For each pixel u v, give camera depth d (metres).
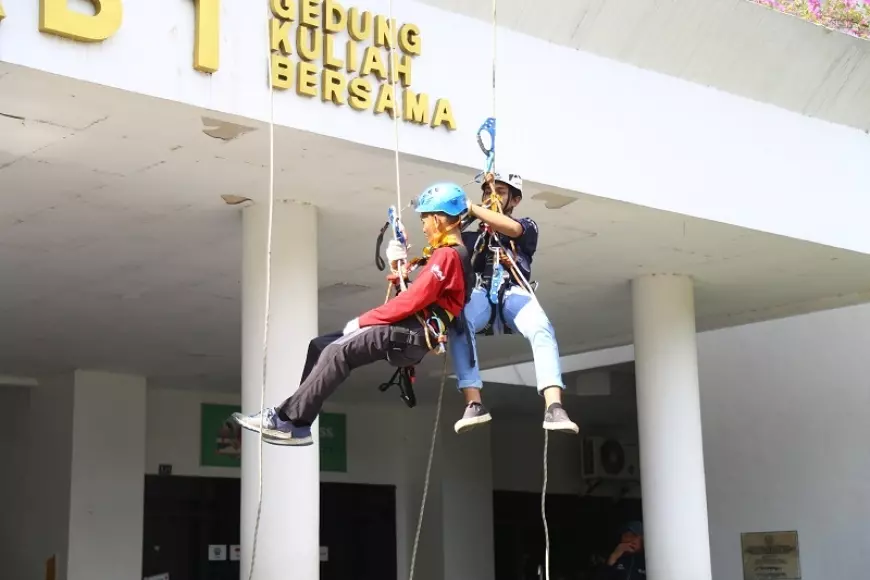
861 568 12.20
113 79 6.29
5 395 14.55
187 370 14.10
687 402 10.46
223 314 11.41
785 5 9.39
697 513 10.31
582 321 12.41
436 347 5.87
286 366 8.16
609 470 18.66
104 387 13.95
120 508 13.80
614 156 8.55
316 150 7.34
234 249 9.39
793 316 12.59
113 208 8.36
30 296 10.57
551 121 8.24
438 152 7.59
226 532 15.56
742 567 13.31
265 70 6.88
